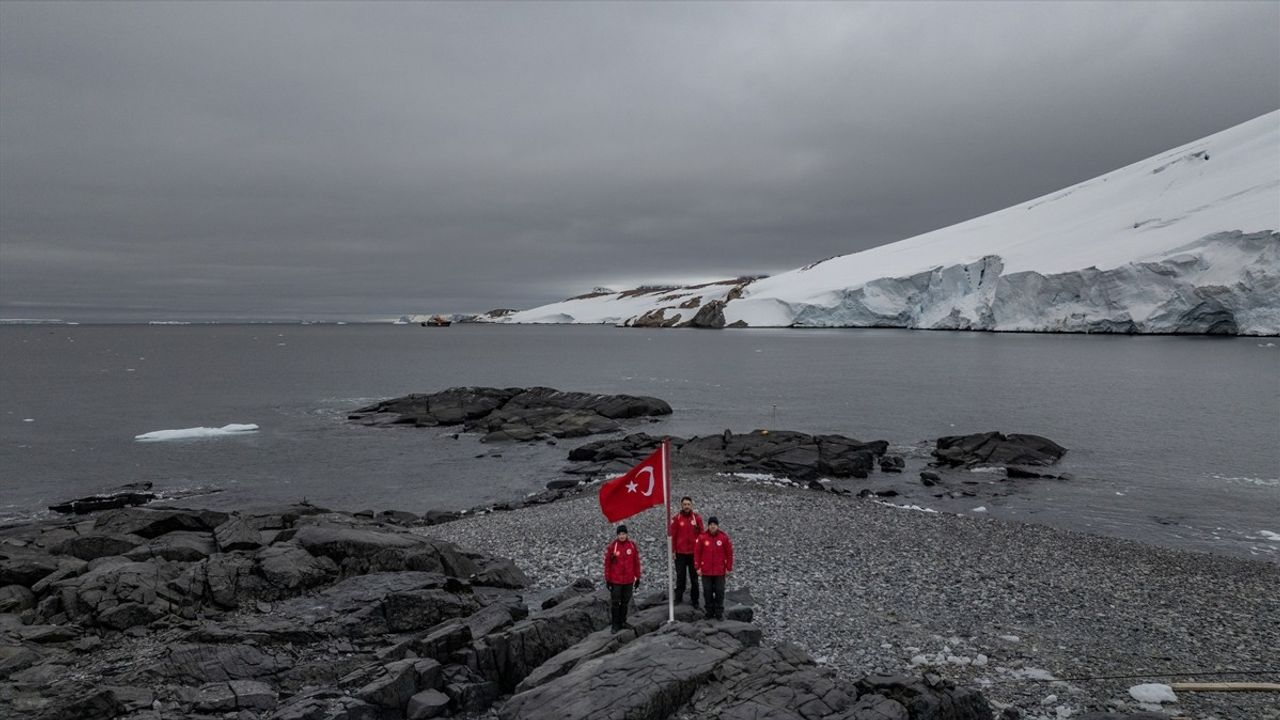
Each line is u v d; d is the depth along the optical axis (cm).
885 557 2142
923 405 6091
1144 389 6688
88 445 4709
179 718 1112
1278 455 3975
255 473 3925
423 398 6241
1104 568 2073
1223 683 1307
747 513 2714
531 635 1298
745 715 1039
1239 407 5594
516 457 4306
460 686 1167
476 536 2417
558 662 1195
